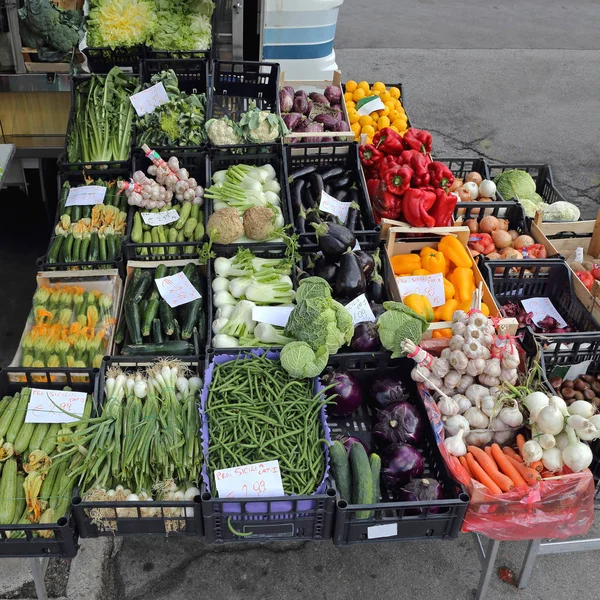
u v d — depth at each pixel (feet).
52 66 11.31
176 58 12.42
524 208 11.17
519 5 27.25
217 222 8.90
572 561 8.21
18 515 6.42
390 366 7.95
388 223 9.49
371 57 21.76
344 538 6.48
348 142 10.69
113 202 9.86
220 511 6.23
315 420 6.89
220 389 6.97
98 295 8.36
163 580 7.88
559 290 9.48
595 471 7.39
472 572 8.07
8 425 6.91
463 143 17.33
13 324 10.98
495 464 6.77
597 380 8.50
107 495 6.30
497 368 7.09
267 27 13.55
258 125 10.52
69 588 7.73
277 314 7.99
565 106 19.47
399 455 6.94
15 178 12.18
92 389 7.50
